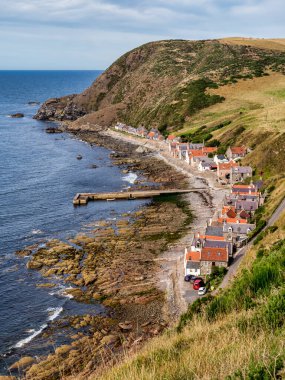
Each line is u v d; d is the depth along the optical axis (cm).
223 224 7262
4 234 8188
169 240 7681
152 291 5856
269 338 1252
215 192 10694
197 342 1454
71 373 4097
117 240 7812
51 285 6138
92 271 6544
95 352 4484
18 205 10025
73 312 5450
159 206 9931
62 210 9731
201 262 5953
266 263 2475
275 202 7794
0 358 4522
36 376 4141
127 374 1241
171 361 1280
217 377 1027
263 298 1994
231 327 1574
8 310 5484
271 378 906
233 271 5609
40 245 7681
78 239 7888
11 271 6619
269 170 10956
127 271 6500
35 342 4803
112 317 5294
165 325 4941
